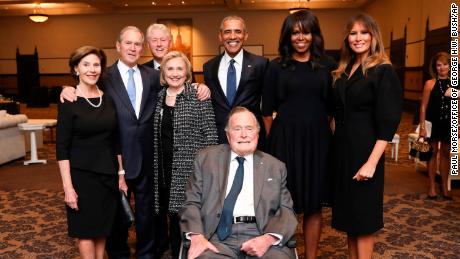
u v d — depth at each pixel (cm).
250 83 323
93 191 262
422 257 344
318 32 280
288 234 235
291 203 255
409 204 491
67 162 256
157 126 304
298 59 285
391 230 407
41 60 2095
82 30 2041
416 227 415
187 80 305
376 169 247
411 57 1355
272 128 292
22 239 390
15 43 2100
